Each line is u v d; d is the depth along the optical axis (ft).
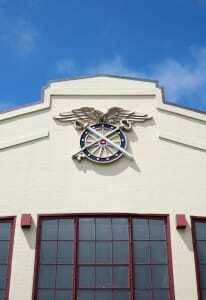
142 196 60.29
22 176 61.57
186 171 62.03
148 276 56.29
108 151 62.49
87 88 66.80
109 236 58.34
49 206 59.77
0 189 60.90
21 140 63.52
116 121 64.44
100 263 56.90
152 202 60.03
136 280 56.03
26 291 55.16
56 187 60.75
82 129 64.03
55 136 63.77
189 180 61.52
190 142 63.57
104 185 60.80
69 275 56.34
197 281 55.77
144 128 64.34
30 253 57.21
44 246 57.88
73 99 66.13
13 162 62.39
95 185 60.80
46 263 56.95
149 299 55.06
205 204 60.34
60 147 63.10
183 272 56.24
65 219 59.31
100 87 66.85
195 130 64.49
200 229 59.21
